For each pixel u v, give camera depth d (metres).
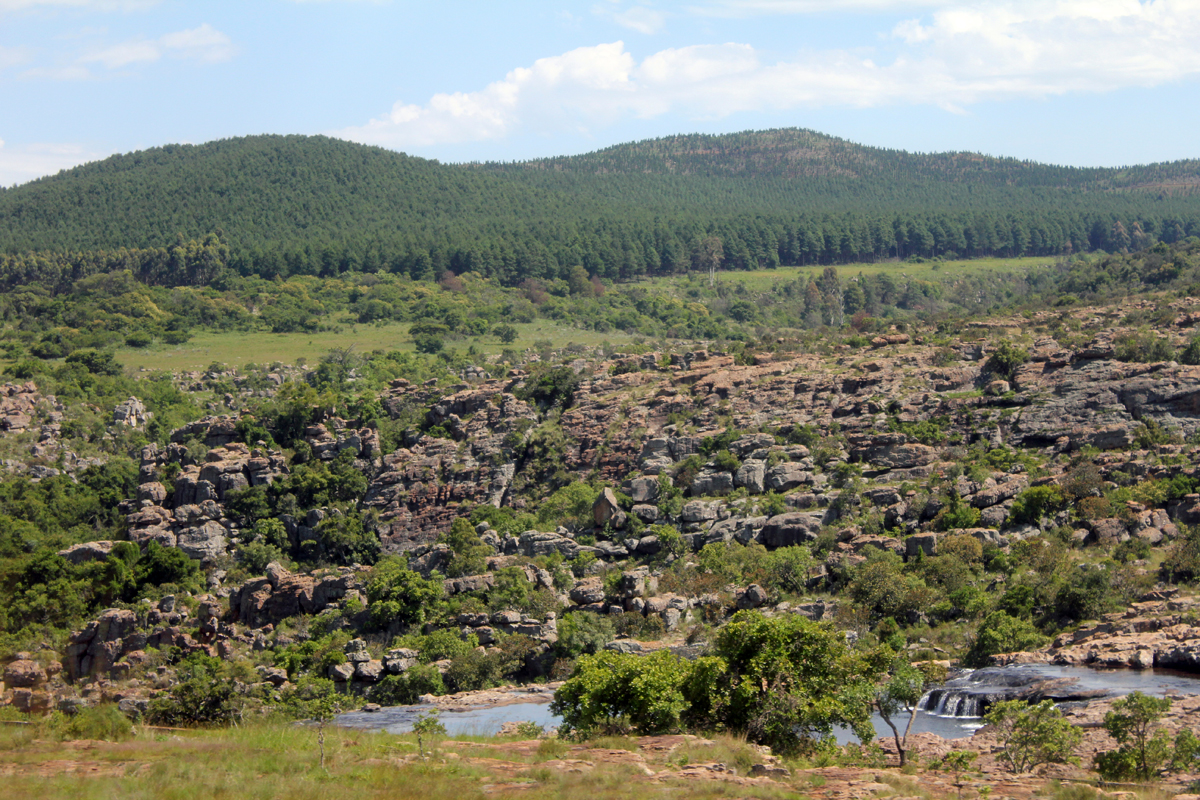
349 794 39.53
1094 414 141.50
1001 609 102.62
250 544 153.00
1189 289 189.75
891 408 155.62
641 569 130.00
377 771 42.91
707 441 155.88
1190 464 124.00
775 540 131.88
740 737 55.69
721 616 115.50
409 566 140.12
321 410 182.12
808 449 149.88
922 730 73.75
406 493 167.62
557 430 172.50
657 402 170.88
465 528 141.50
